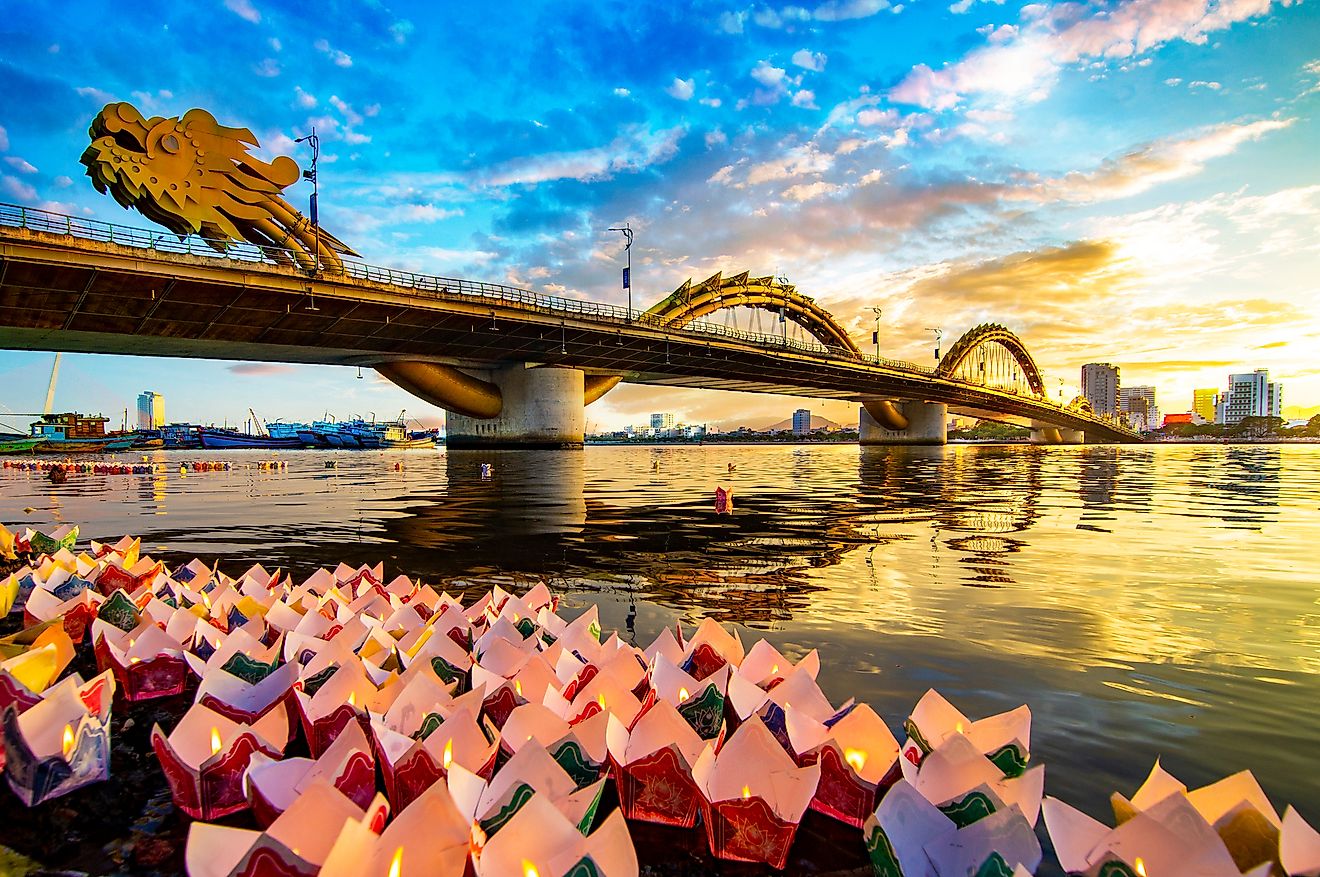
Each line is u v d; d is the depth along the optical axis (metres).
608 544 13.07
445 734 3.37
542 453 78.31
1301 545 12.96
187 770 3.25
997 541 13.46
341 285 50.62
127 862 2.92
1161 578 9.70
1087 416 168.75
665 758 3.21
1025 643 6.48
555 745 3.37
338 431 159.12
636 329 71.88
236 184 54.28
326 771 3.19
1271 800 3.63
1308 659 6.02
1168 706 4.90
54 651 4.40
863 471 44.78
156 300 45.59
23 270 38.84
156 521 17.33
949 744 3.09
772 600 8.30
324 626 5.55
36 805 3.30
